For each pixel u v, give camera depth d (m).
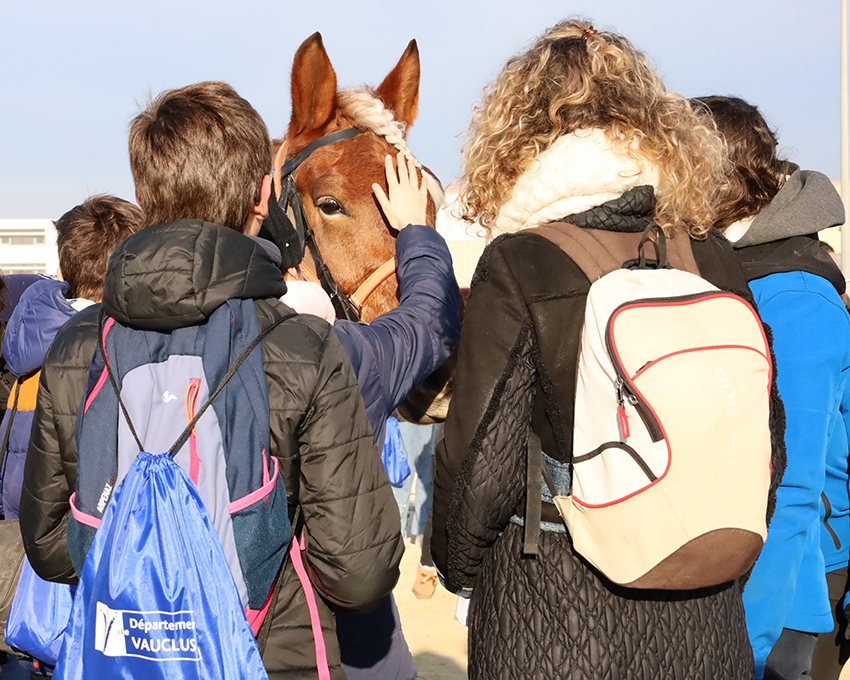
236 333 1.23
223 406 1.17
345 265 2.30
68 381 1.28
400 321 1.72
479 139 1.50
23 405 2.19
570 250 1.35
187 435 1.15
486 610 1.39
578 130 1.39
